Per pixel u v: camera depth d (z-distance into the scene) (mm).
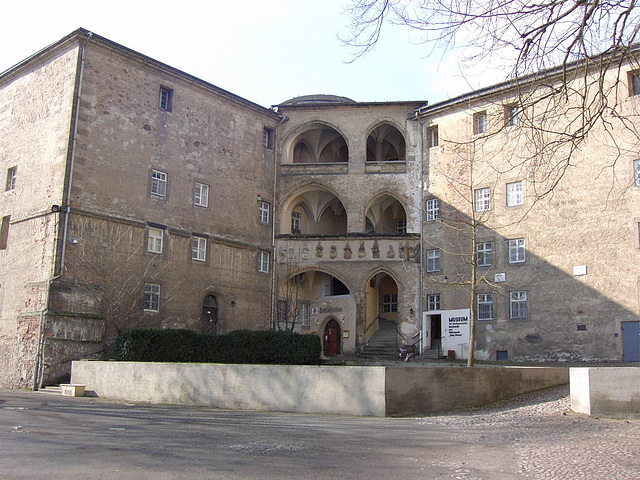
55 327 28562
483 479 8828
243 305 38312
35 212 31047
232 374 19516
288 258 40875
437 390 18469
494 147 36562
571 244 33406
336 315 42031
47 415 16516
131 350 27438
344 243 40500
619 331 31250
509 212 35875
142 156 33719
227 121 39125
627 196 31656
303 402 18109
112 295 30891
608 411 16016
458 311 37000
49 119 31984
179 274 34750
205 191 37188
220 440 12250
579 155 33500
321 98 47688
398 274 39531
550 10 10055
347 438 12758
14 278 31250
